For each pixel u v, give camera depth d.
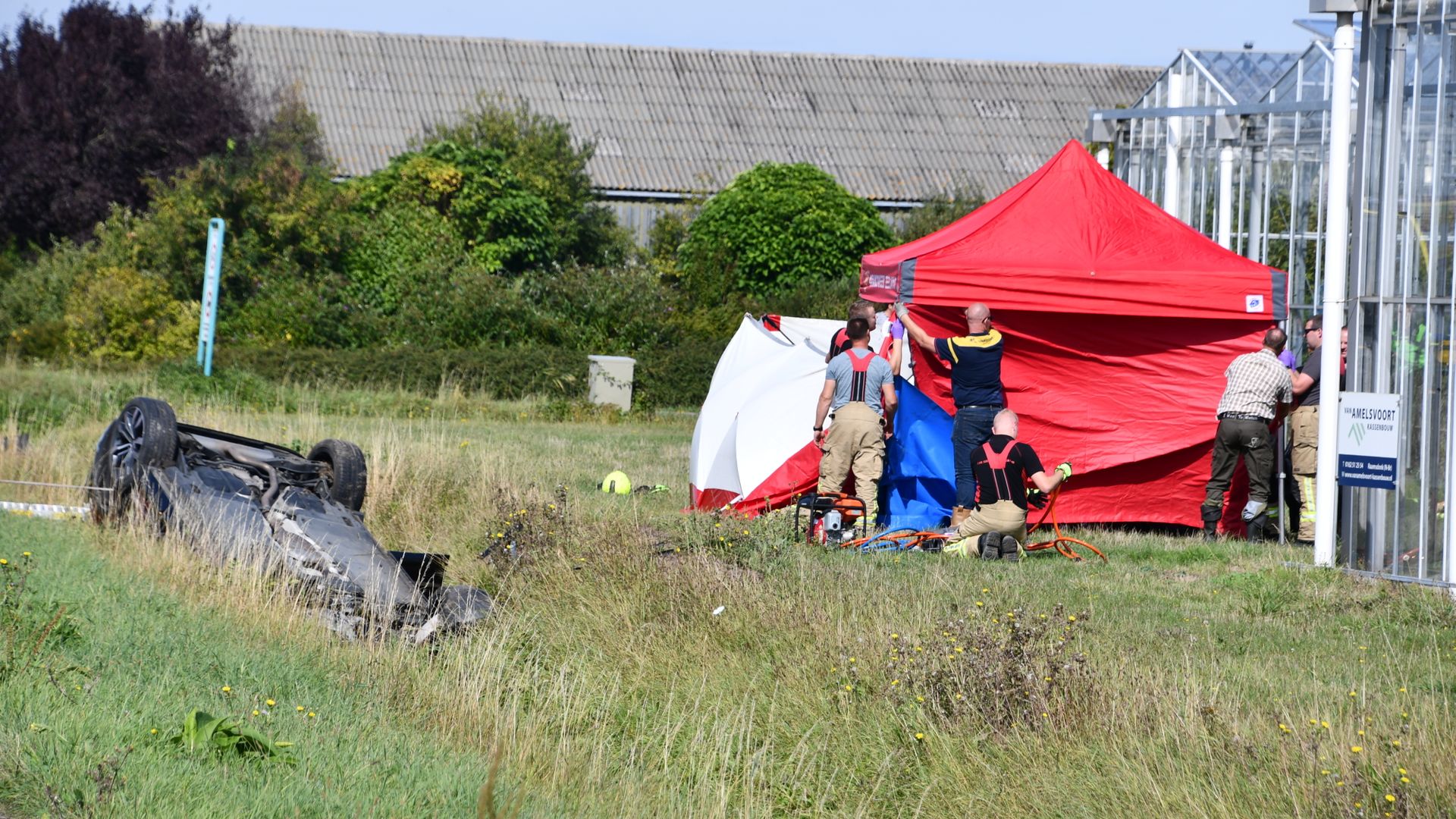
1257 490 45.09
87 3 137.12
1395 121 37.69
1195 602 34.53
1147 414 47.84
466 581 36.81
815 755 23.59
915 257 46.69
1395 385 37.69
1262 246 65.62
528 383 95.81
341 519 33.84
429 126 164.38
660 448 70.19
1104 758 22.25
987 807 21.55
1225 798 20.31
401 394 88.94
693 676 27.88
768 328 53.31
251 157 122.38
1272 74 77.06
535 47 181.12
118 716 19.48
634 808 20.48
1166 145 69.31
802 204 138.12
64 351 102.31
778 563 36.25
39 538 34.78
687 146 168.88
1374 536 38.03
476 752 22.25
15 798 16.45
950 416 45.62
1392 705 24.23
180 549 32.34
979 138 177.12
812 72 184.50
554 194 148.62
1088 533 46.53
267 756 18.86
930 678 25.30
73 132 135.88
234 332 106.62
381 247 118.12
